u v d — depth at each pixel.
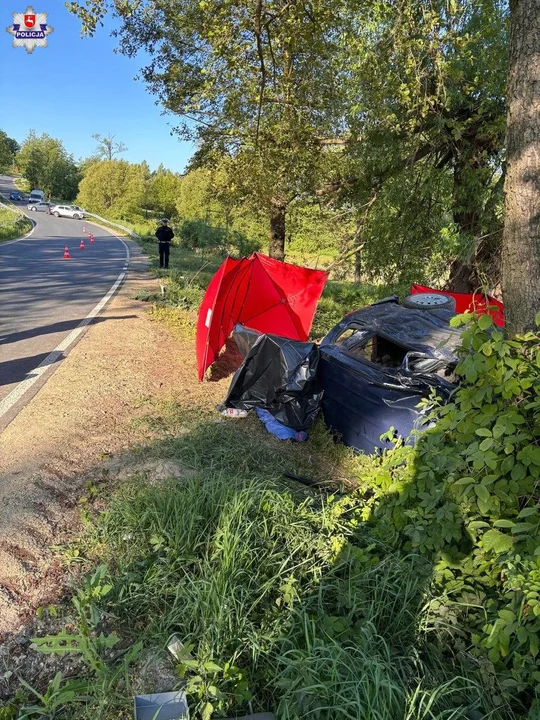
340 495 4.38
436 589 3.02
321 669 2.38
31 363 6.78
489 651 2.50
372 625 2.62
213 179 14.34
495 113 8.82
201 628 2.64
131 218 71.06
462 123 8.83
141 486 3.87
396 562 3.16
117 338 8.44
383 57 8.34
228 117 10.15
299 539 3.38
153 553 3.21
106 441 4.73
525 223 3.47
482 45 8.38
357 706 2.18
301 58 9.22
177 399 6.06
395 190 9.54
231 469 4.50
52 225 45.97
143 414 5.48
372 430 5.05
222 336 7.91
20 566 3.02
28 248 24.70
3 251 22.31
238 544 3.13
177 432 5.16
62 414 5.19
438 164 10.11
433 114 9.09
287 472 4.68
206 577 2.89
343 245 12.06
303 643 2.65
